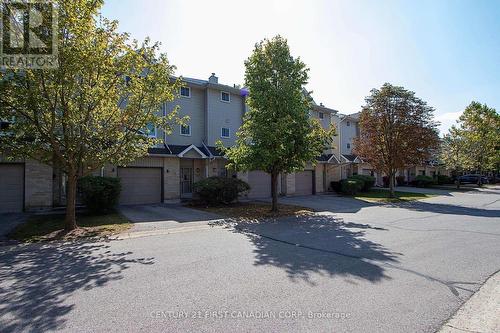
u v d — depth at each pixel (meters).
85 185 12.48
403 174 39.62
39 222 10.80
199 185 16.14
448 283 5.00
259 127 13.22
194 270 5.64
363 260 6.32
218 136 21.42
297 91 13.88
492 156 37.06
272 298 4.36
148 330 3.46
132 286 4.83
